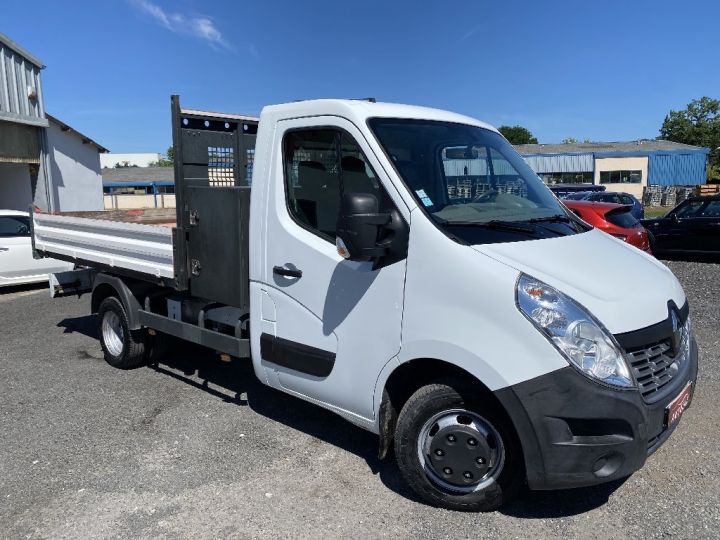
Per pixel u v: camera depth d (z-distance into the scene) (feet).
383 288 11.37
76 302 33.71
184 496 12.16
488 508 11.05
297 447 14.32
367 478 12.76
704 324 24.79
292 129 13.03
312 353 12.77
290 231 13.01
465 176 12.75
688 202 45.29
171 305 18.11
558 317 9.62
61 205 68.49
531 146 199.00
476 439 10.71
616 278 10.84
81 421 16.06
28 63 54.44
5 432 15.40
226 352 15.42
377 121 12.09
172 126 15.97
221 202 14.89
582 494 11.83
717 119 259.19
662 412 10.08
